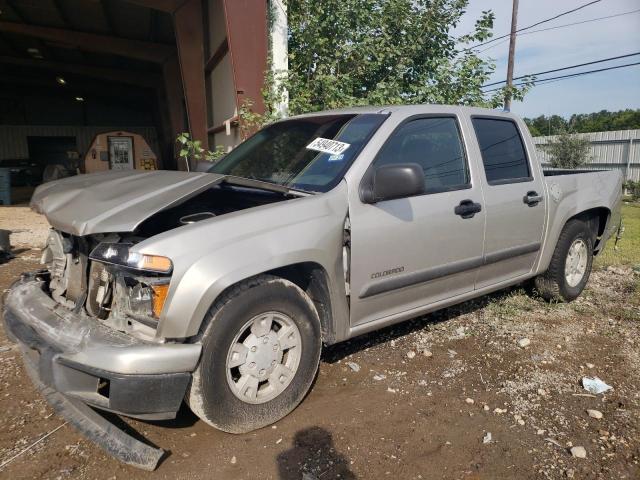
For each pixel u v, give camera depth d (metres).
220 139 10.05
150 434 2.92
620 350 4.03
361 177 3.27
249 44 7.56
